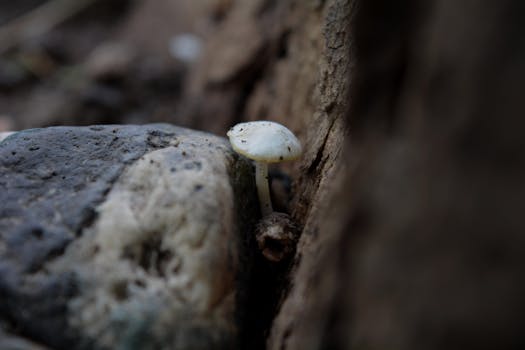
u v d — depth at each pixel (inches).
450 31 5.4
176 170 6.5
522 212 4.9
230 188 6.6
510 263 4.9
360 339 5.5
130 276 6.2
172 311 6.1
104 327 6.0
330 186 6.7
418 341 5.3
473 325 5.0
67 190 6.5
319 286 6.1
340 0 7.2
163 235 6.3
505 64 5.2
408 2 5.7
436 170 5.3
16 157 6.7
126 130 7.0
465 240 5.2
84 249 6.2
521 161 5.0
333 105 7.2
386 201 5.5
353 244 5.7
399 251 5.4
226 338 6.2
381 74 5.9
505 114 5.1
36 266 6.2
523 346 4.8
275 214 7.1
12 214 6.4
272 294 6.8
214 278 6.2
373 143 5.8
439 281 5.3
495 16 5.2
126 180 6.5
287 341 6.2
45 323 6.0
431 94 5.4
